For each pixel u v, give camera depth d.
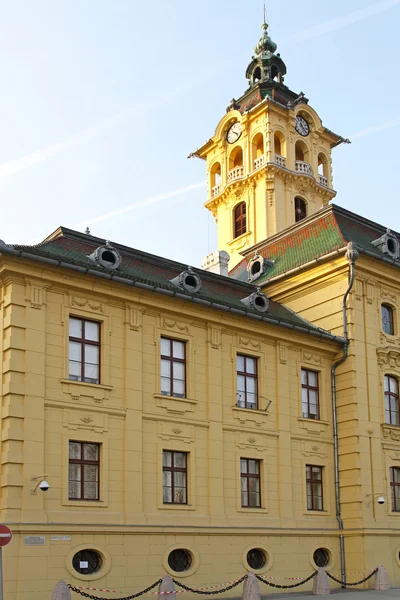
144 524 25.27
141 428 26.25
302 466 31.38
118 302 26.78
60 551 22.88
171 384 27.94
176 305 28.27
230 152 55.25
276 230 50.94
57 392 24.31
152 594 24.80
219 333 29.80
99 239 29.48
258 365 31.09
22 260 23.94
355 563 30.91
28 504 22.56
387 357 34.34
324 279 34.62
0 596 17.34
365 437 32.44
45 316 24.55
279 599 26.31
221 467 28.38
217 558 27.06
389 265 34.97
